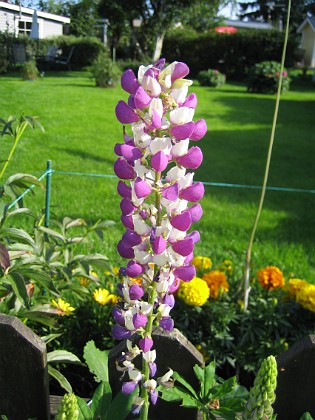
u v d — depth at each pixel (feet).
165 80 3.49
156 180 3.67
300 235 14.64
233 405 4.70
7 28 58.90
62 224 8.15
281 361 4.91
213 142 27.76
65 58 71.77
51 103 38.06
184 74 3.51
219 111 38.75
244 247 13.57
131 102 3.65
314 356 4.83
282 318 8.27
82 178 18.53
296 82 70.38
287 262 12.75
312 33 101.91
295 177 21.90
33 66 53.26
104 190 17.33
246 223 15.33
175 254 3.83
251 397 4.01
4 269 5.65
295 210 16.71
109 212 15.40
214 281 8.30
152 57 80.89
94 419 4.49
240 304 8.20
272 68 51.96
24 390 4.81
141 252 3.82
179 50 78.28
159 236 3.62
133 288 3.85
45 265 6.52
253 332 7.96
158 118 3.43
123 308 4.28
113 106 38.52
